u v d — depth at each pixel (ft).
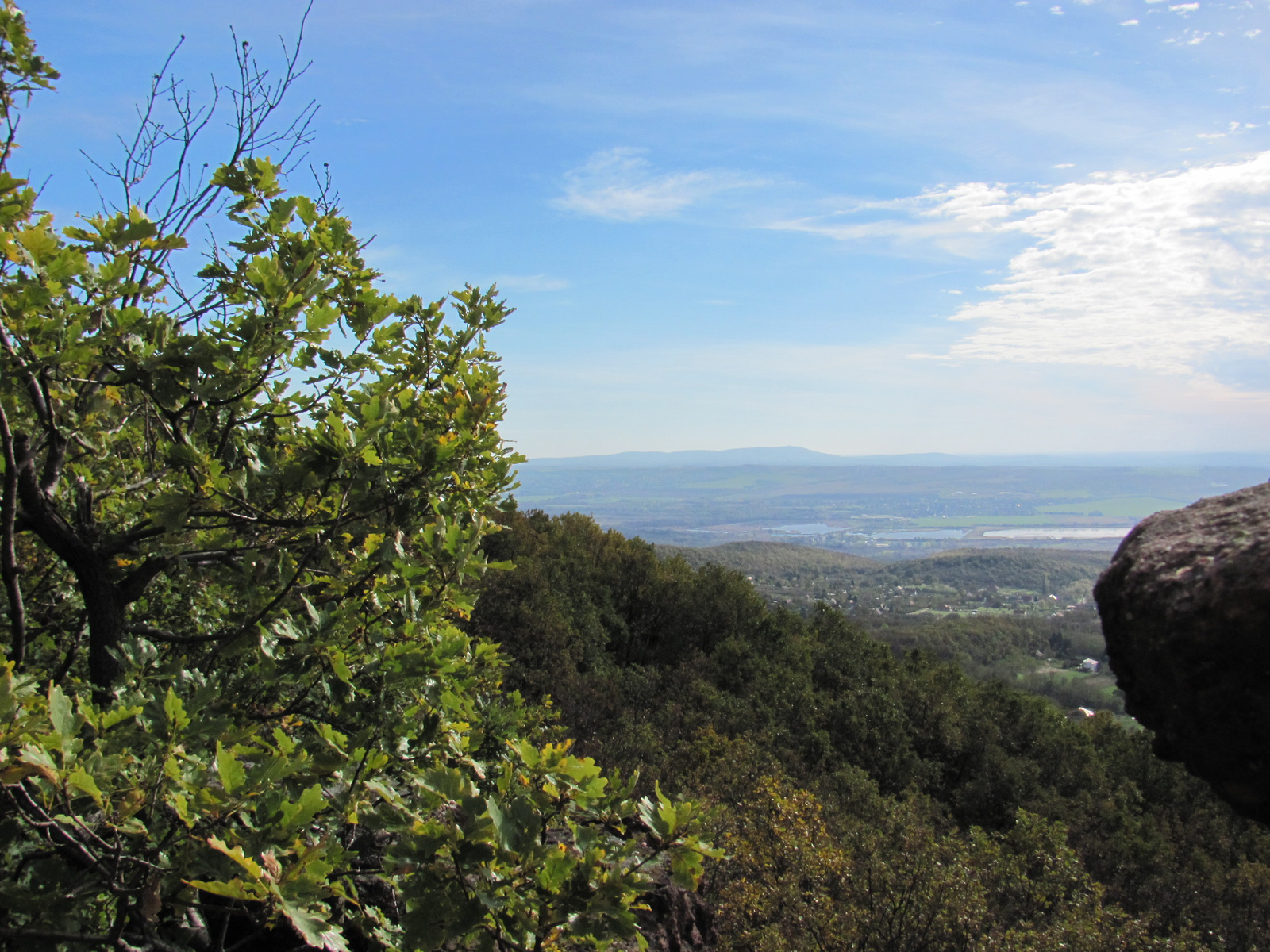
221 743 6.06
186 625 11.85
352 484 8.00
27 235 6.19
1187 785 115.14
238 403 8.36
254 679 8.45
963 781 119.96
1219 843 94.84
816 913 30.86
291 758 6.61
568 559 134.10
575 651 97.60
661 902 21.07
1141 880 81.30
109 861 5.79
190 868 5.16
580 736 72.08
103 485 9.27
